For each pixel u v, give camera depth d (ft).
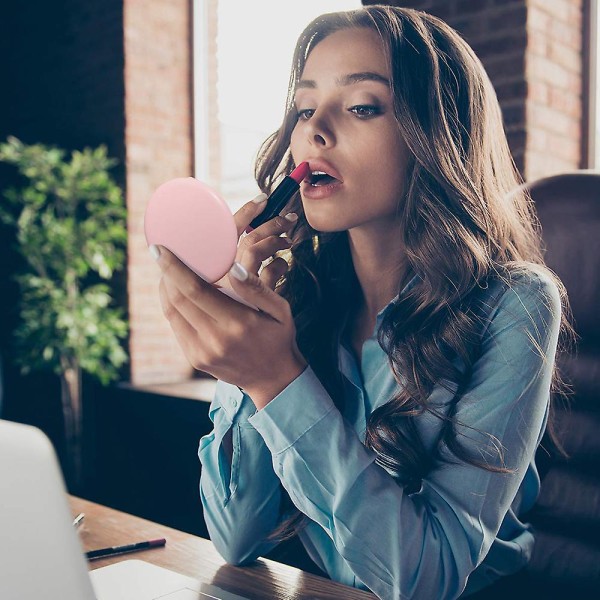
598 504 3.54
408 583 2.29
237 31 9.90
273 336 2.25
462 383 2.77
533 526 3.72
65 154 11.33
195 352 2.30
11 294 12.07
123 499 10.16
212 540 3.02
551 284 2.91
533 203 3.87
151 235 2.24
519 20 6.33
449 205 2.85
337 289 3.48
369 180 2.81
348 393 3.29
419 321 2.86
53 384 11.46
